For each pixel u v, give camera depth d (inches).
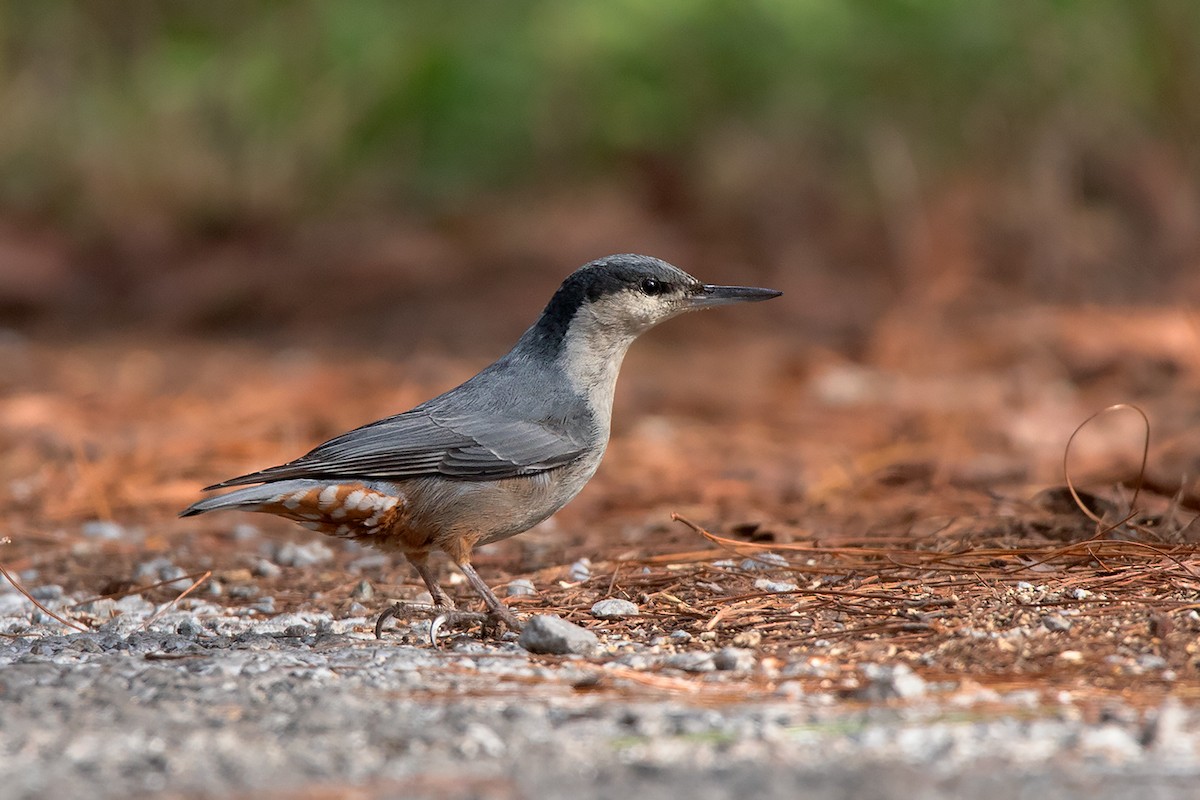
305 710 233.8
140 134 947.3
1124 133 864.3
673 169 900.6
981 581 317.4
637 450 528.4
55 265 872.3
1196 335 652.1
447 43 943.0
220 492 469.1
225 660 273.0
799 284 805.2
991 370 645.9
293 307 810.2
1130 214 834.2
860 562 348.2
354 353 720.3
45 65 978.7
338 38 965.8
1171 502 373.7
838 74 888.3
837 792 188.7
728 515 424.2
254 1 1001.5
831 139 887.7
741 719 227.0
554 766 204.5
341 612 339.0
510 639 303.7
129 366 688.4
